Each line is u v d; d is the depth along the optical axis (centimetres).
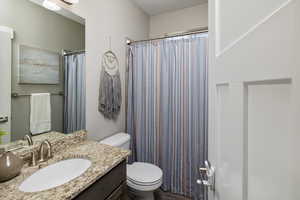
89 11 151
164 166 193
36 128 114
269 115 30
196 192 177
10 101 100
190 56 178
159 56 194
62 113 131
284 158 26
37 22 111
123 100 207
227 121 52
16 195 71
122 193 115
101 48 167
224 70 54
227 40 52
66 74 133
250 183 37
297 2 22
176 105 186
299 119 22
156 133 199
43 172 96
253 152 36
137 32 234
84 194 81
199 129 175
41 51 114
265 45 30
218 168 64
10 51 98
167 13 256
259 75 32
